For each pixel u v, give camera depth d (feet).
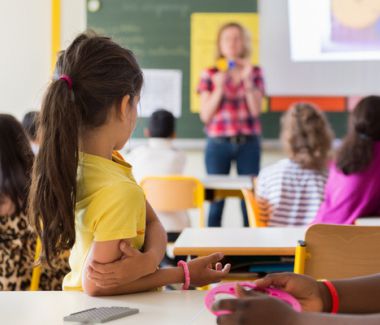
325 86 21.66
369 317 2.90
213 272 5.24
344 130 21.66
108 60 5.04
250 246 7.26
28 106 22.30
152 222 5.56
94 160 5.02
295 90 21.74
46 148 4.84
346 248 6.35
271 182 11.74
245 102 21.09
